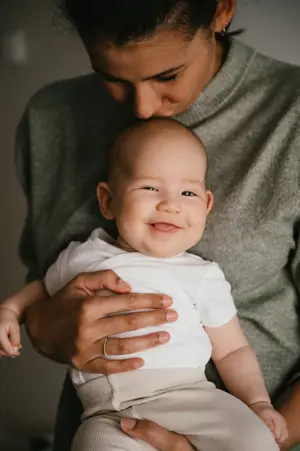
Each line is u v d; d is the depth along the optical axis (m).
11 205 2.06
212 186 1.13
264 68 1.16
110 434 0.98
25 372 2.13
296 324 1.16
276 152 1.09
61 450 1.25
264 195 1.09
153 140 1.11
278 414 1.05
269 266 1.12
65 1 0.99
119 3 0.88
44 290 1.21
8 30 1.95
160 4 0.89
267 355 1.14
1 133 2.02
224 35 1.16
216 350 1.11
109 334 1.01
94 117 1.28
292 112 1.09
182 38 0.93
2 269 2.10
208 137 1.14
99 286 1.05
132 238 1.10
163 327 1.06
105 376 1.04
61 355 1.08
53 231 1.26
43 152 1.31
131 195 1.09
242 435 0.96
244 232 1.10
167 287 1.08
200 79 1.06
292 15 1.66
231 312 1.10
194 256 1.13
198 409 1.01
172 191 1.08
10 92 2.00
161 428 0.97
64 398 1.27
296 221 1.10
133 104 1.04
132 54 0.93
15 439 2.08
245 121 1.14
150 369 1.03
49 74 1.97
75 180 1.26
